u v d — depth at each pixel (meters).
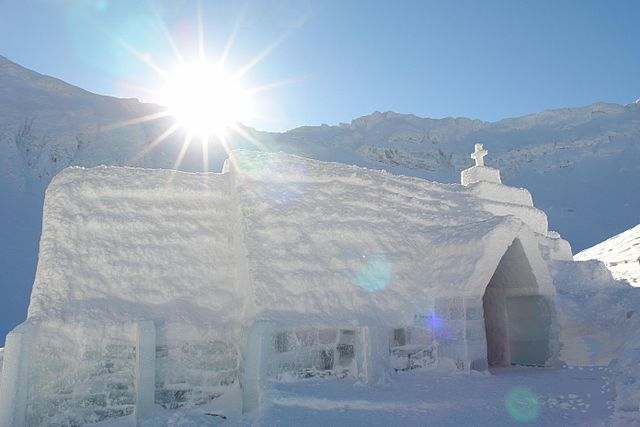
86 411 7.66
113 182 10.05
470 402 7.34
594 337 11.27
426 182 13.67
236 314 9.14
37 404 7.31
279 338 8.03
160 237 9.60
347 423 6.58
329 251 9.83
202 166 75.19
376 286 9.80
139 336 7.92
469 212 12.66
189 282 9.27
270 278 8.73
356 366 8.54
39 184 55.09
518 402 7.36
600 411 6.73
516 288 11.57
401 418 6.79
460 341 9.39
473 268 9.67
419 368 9.48
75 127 68.69
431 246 10.91
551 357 10.52
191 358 8.44
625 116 116.69
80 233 9.13
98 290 8.56
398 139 127.19
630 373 6.39
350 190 11.49
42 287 8.30
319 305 8.88
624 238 23.47
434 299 9.89
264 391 7.42
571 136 112.38
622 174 93.44
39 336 7.55
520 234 10.37
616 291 12.62
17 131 61.81
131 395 7.95
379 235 10.72
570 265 14.20
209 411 8.05
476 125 134.88
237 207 9.88
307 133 129.25
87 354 7.83
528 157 111.75
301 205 10.33
